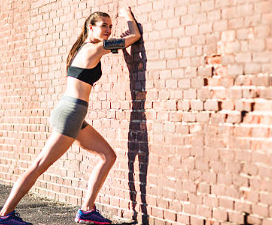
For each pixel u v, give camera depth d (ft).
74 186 18.47
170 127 14.14
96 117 17.37
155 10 14.56
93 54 14.64
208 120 12.96
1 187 22.31
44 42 20.22
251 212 11.89
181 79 13.73
